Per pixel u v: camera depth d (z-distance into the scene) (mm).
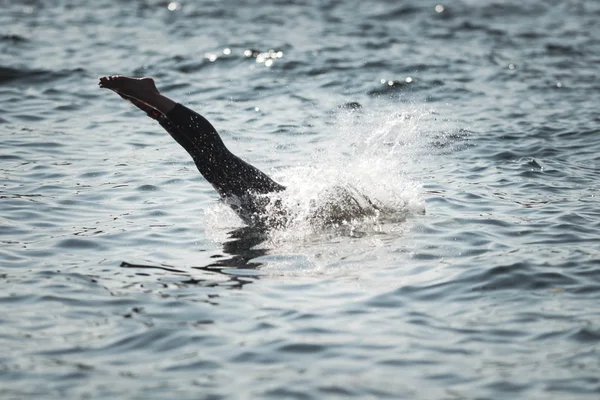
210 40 83938
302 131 53344
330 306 26047
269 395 20219
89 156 46562
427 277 28484
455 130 53531
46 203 37625
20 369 21719
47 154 46688
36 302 26344
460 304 26188
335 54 77438
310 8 105875
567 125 54281
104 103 60156
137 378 21188
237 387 20641
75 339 23641
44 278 28484
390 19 99125
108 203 37969
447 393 20391
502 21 99500
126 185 40906
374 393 20375
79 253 31266
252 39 84250
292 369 21656
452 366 21906
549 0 115375
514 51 81375
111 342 23438
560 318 24953
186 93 64062
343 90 65250
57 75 67500
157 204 37875
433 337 23750
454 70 72125
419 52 79625
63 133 51750
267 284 28031
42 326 24531
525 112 58438
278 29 91000
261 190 35250
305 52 78062
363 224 34594
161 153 47594
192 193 39688
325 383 20859
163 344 23250
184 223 35094
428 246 31703
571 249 31078
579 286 27422
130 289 27547
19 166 43938
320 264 29984
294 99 62500
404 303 26281
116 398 20094
